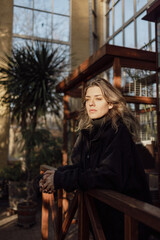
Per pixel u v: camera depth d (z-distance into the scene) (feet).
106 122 3.22
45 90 13.80
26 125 14.66
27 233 9.58
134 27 15.43
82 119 3.89
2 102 15.44
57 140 15.83
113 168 2.74
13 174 13.71
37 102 14.39
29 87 14.26
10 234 9.48
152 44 12.06
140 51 8.68
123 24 17.01
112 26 19.03
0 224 10.77
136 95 9.24
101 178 2.73
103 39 20.97
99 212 3.15
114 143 2.91
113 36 18.74
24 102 14.34
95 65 9.48
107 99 3.29
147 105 9.53
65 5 22.44
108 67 9.18
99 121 3.33
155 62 9.11
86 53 22.26
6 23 19.44
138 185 2.99
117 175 2.72
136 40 15.11
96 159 3.16
